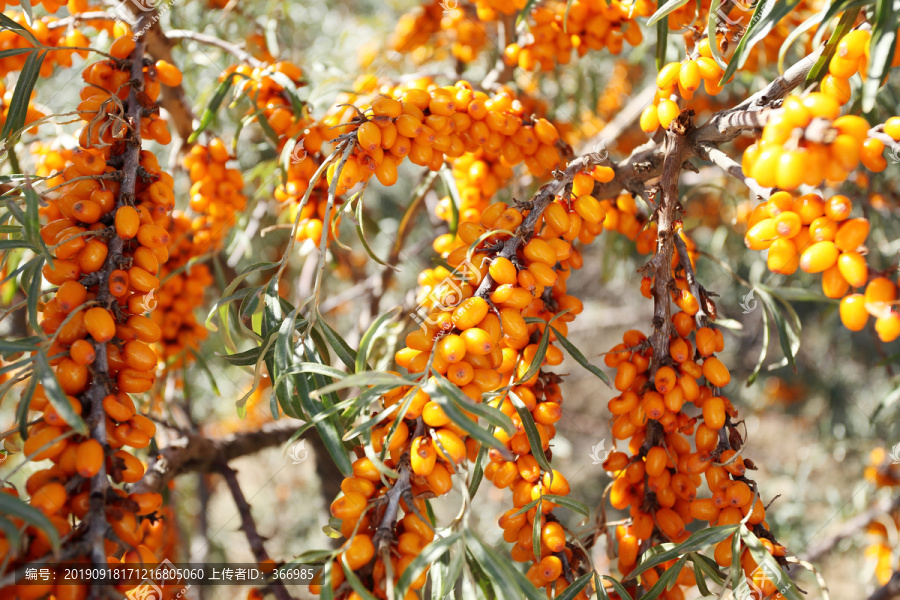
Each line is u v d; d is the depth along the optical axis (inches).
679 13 14.9
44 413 11.9
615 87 34.8
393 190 38.2
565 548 13.4
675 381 13.4
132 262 12.5
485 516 35.4
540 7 16.9
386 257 25.2
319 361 12.9
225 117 26.0
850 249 11.6
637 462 13.8
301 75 16.6
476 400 12.2
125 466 11.9
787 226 11.7
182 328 18.0
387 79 19.5
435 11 28.5
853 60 11.9
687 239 15.8
